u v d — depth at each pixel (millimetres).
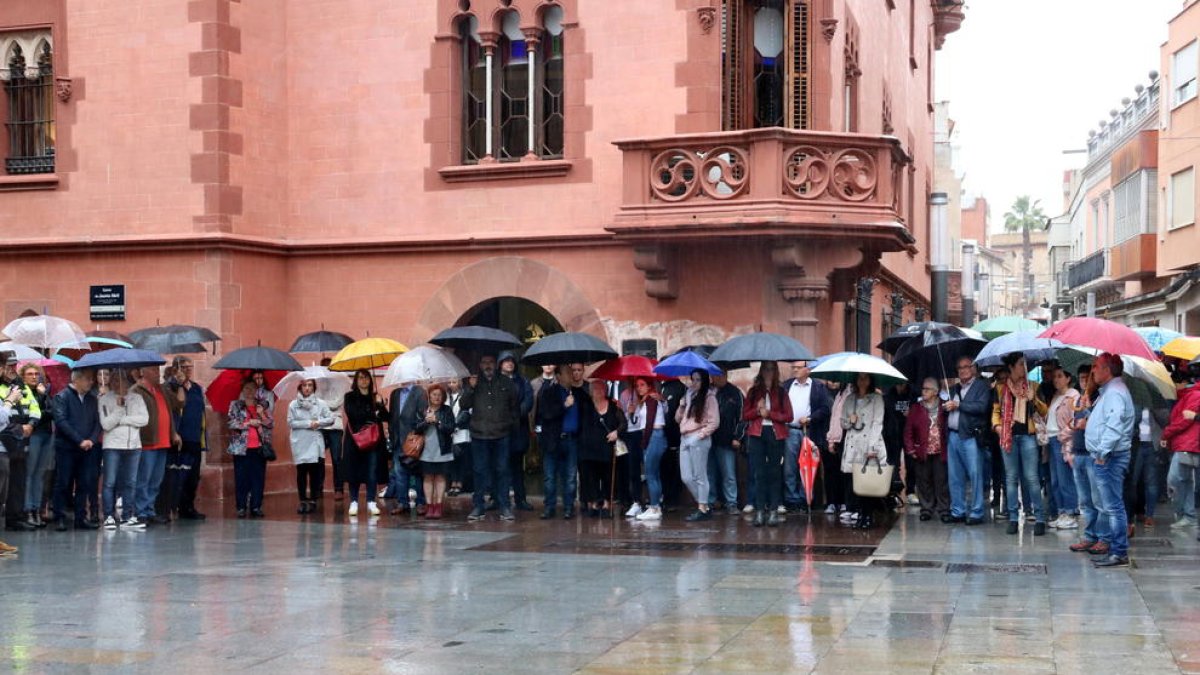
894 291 27344
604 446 16203
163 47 19625
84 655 8141
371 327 19859
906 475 17828
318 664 7883
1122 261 44250
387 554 12922
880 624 9023
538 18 19172
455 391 17766
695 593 10391
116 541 14102
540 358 16312
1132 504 14695
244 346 19453
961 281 38500
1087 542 12992
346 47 20031
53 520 16047
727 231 17172
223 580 11133
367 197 19922
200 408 16625
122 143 19828
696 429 16000
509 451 16562
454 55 19578
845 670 7637
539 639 8578
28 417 14633
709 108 18172
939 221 24812
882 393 16734
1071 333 11852
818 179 17297
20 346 16281
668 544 13711
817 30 18812
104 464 15414
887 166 17500
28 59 20578
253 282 19688
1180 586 10672
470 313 19578
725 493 16859
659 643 8430
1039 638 8492
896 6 27328
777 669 7676
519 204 19141
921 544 13586
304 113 20250
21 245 20141
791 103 18781
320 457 17141
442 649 8281
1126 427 11750
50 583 10969
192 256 19344
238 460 16875
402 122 19766
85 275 19984
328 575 11430
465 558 12602
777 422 15273
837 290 19328
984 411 15211
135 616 9422
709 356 16578
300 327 20234
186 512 16391
